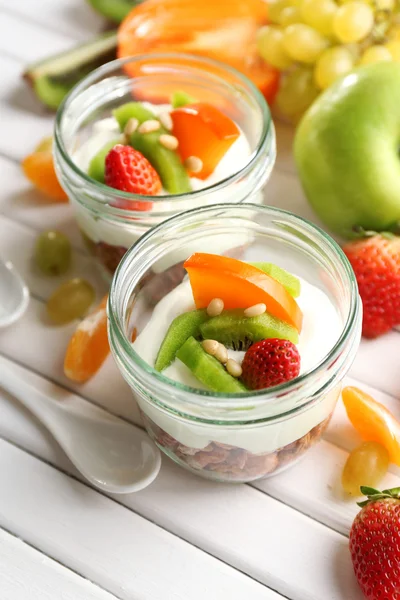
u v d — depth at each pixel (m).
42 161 0.71
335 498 0.61
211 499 0.62
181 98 0.68
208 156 0.65
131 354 0.57
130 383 0.59
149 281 0.63
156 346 0.60
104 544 0.61
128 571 0.60
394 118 0.67
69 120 0.68
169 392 0.57
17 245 0.71
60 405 0.64
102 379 0.66
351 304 0.58
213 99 0.70
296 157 0.69
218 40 0.75
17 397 0.65
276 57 0.73
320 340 0.59
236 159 0.67
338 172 0.67
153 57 0.70
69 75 0.76
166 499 0.62
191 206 0.64
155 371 0.57
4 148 0.75
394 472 0.62
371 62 0.69
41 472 0.63
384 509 0.58
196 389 0.56
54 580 0.60
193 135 0.65
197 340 0.60
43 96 0.76
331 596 0.59
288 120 0.75
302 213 0.71
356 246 0.66
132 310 0.62
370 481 0.61
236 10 0.77
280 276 0.61
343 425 0.64
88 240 0.68
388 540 0.57
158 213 0.64
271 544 0.60
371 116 0.66
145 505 0.62
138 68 0.70
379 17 0.71
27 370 0.66
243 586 0.59
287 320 0.59
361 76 0.67
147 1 0.79
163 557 0.60
